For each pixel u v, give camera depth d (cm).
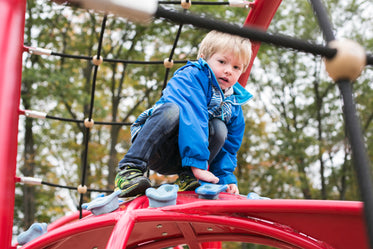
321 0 99
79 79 1147
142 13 62
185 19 76
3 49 250
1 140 234
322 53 87
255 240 225
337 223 189
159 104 219
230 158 239
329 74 90
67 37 1114
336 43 89
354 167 82
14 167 241
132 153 208
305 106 1227
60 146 1152
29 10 1065
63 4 61
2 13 259
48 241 199
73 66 1121
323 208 184
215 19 78
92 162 1125
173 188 195
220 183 235
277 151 1180
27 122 1080
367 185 79
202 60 224
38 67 1060
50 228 307
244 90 247
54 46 1105
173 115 209
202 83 221
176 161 227
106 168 1170
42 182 281
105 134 1192
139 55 1105
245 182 1169
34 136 1123
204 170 208
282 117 1237
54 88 1030
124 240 180
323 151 1144
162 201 191
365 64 90
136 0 61
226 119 232
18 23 262
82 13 1060
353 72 88
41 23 1073
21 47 264
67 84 1041
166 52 1092
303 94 1230
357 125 85
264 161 1196
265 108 1242
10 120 241
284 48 84
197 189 202
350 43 89
